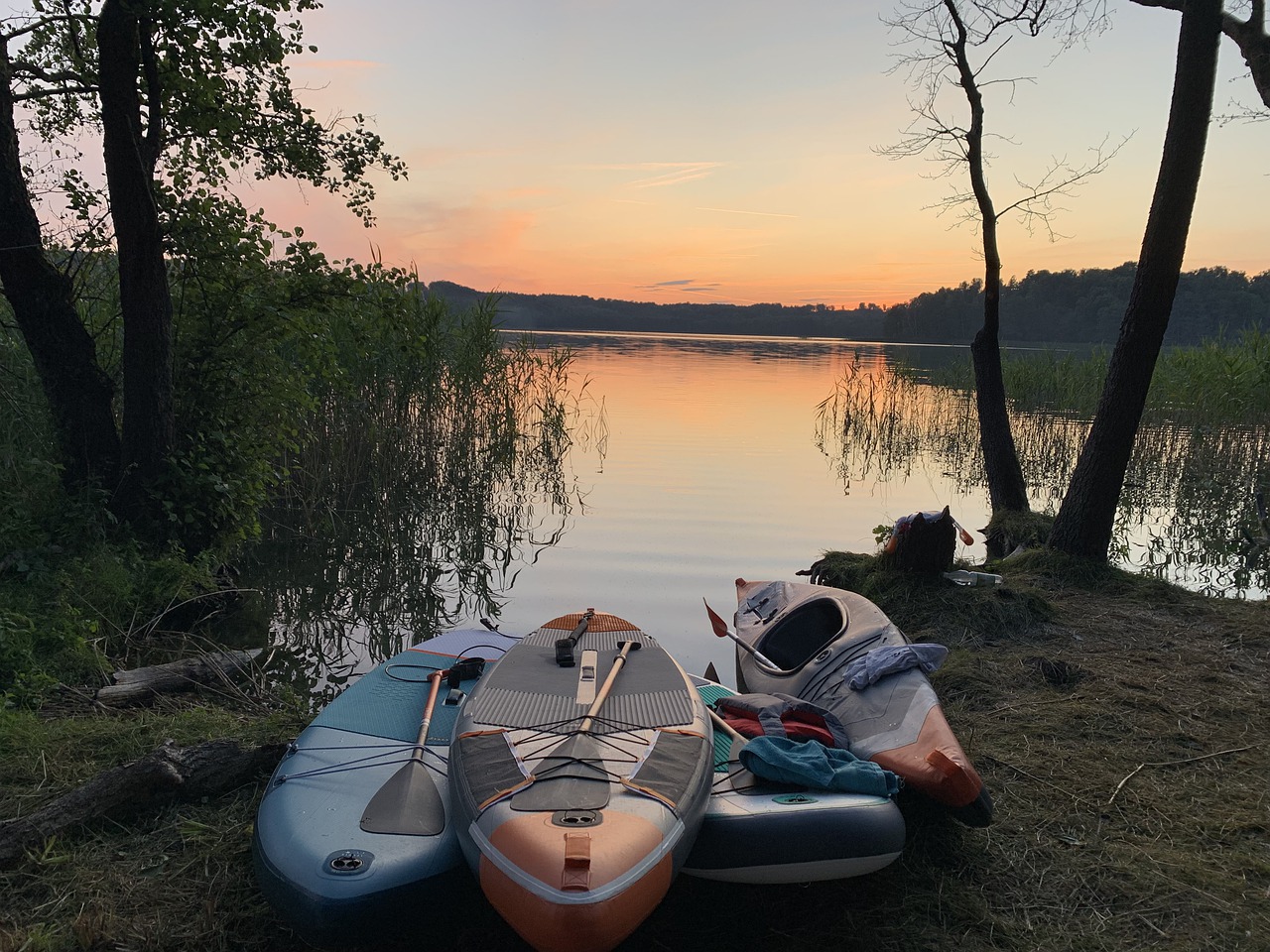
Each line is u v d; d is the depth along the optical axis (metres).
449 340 12.68
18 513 7.04
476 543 9.91
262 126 8.86
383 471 11.36
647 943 3.45
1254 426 13.63
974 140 9.51
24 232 7.07
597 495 12.27
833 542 9.96
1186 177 7.28
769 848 3.46
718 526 10.70
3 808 3.93
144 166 7.55
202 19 7.38
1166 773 4.51
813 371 35.97
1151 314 7.45
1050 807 4.21
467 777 3.50
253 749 4.34
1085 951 3.27
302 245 8.22
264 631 7.38
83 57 7.91
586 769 3.49
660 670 4.43
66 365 7.40
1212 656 6.00
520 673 4.36
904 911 3.54
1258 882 3.62
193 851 3.74
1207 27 7.05
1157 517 11.59
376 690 4.95
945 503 12.08
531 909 2.88
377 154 9.16
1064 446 14.80
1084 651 6.13
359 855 3.32
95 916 3.23
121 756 4.46
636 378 30.77
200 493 7.89
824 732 4.41
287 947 3.28
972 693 5.55
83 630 6.07
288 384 8.52
